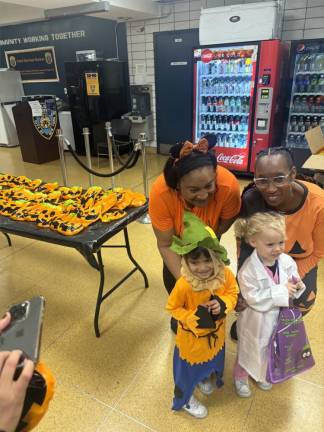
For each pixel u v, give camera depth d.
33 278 2.71
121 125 5.81
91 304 2.38
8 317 0.78
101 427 1.54
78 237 1.85
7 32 7.34
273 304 1.38
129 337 2.08
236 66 4.48
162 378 1.79
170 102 5.77
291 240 1.53
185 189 1.30
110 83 5.96
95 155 6.47
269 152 1.38
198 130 5.12
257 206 1.55
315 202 1.45
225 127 4.92
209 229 1.28
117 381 1.78
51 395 0.76
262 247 1.34
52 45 6.93
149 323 2.19
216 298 1.34
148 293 2.48
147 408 1.62
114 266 2.85
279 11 4.30
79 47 6.64
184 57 5.33
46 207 2.24
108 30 6.13
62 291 2.54
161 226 1.55
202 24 4.48
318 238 1.51
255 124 4.55
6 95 7.19
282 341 1.41
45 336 2.10
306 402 1.63
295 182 1.46
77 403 1.66
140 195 2.33
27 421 0.73
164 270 1.95
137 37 5.92
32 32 7.02
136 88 6.21
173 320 2.04
